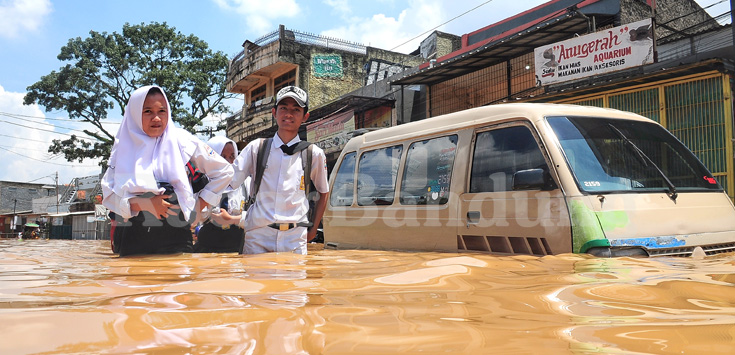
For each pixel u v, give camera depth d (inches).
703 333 31.2
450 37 840.9
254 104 957.2
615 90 376.2
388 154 189.0
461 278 61.3
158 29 1135.0
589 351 26.5
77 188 1635.1
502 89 512.7
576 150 125.9
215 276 65.2
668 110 348.8
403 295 47.7
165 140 113.1
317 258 102.9
